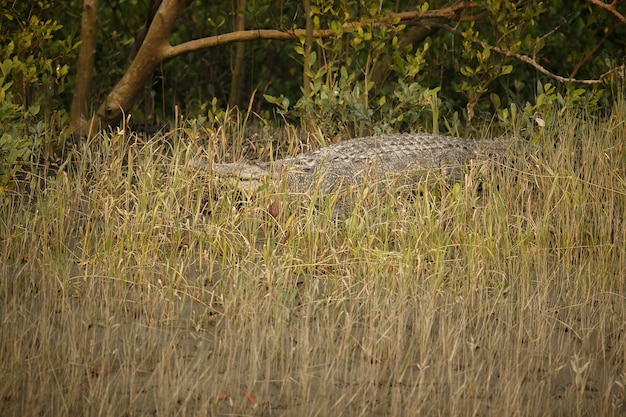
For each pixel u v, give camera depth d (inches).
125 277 541.6
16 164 682.8
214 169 677.9
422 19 869.8
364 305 521.0
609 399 448.1
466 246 580.7
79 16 962.1
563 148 686.5
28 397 415.8
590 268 581.3
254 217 607.5
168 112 1049.5
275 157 804.0
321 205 621.6
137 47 986.1
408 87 791.7
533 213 656.4
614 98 823.7
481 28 945.5
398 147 702.5
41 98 823.7
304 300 518.6
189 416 418.9
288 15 1007.6
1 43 835.4
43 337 462.9
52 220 603.8
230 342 468.8
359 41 783.7
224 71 1071.6
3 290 527.8
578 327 522.6
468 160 711.7
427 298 516.1
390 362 470.9
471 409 436.1
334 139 791.7
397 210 630.5
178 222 611.8
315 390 445.7
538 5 796.0
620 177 676.1
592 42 916.0
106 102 855.7
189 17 1051.3
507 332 491.5
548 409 433.1
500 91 960.3
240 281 522.0
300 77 1067.9
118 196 645.9
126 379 447.5
